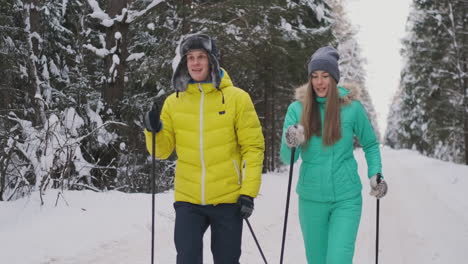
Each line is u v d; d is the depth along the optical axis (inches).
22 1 379.2
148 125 106.3
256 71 502.9
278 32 454.3
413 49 977.5
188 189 110.5
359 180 123.0
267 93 609.9
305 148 123.6
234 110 108.6
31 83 350.3
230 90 109.5
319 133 121.6
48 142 247.4
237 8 387.2
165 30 410.9
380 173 123.0
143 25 409.7
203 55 107.7
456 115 829.2
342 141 120.9
